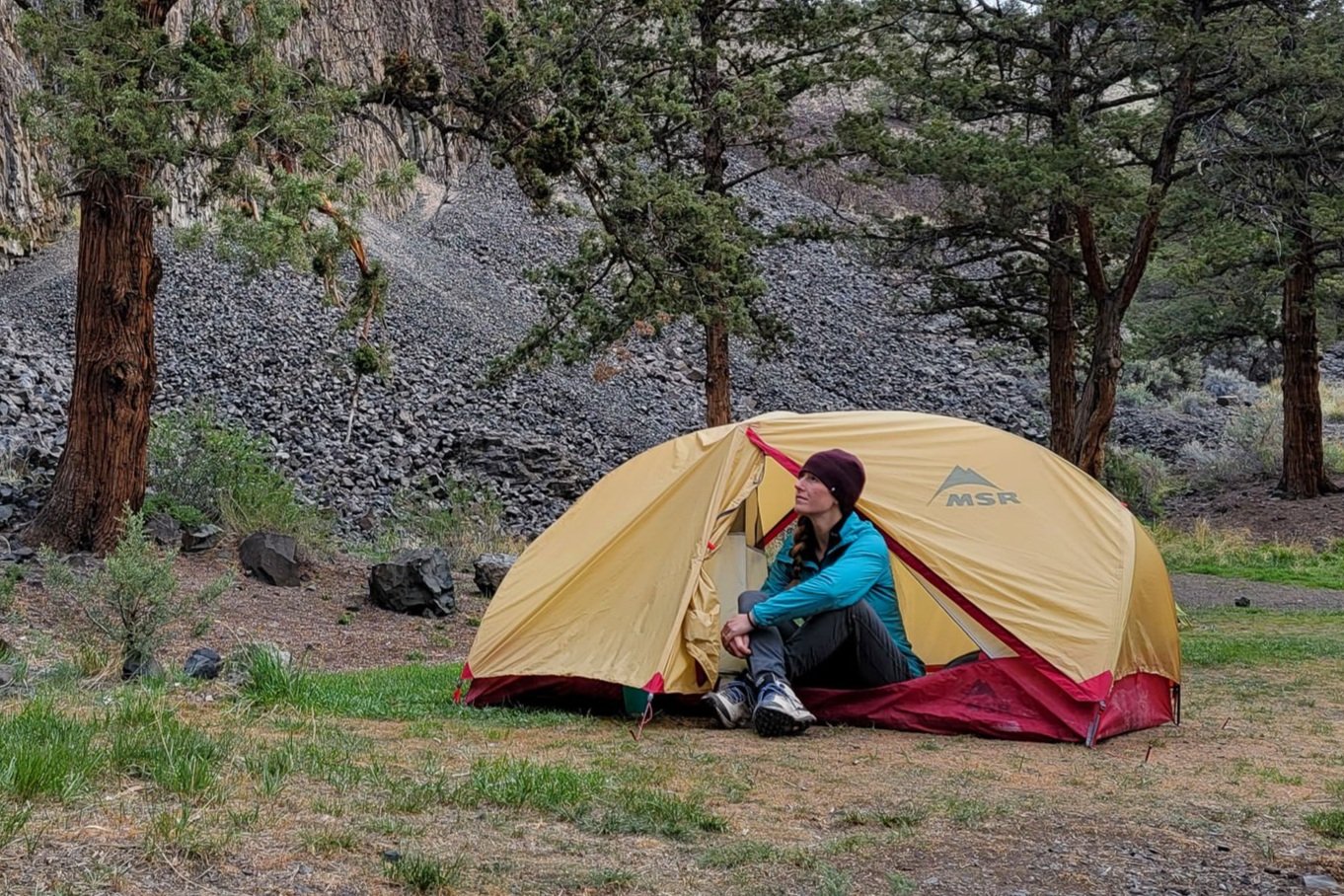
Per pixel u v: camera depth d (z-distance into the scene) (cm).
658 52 1819
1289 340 2831
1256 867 362
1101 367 1920
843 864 347
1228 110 1853
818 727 597
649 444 2911
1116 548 632
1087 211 1844
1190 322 3044
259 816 353
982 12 2069
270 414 2336
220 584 775
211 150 1020
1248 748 583
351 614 1099
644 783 437
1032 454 667
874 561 592
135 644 693
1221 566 2153
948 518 629
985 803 428
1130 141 1972
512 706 640
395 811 375
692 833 372
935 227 2206
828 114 3838
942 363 4212
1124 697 625
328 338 2752
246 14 1118
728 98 1738
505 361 2127
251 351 2569
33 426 1845
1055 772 504
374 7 3622
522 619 643
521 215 4356
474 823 370
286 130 1019
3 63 2756
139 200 1095
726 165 2062
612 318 2089
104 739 442
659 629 607
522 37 1427
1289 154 1847
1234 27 1780
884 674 605
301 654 899
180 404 2252
